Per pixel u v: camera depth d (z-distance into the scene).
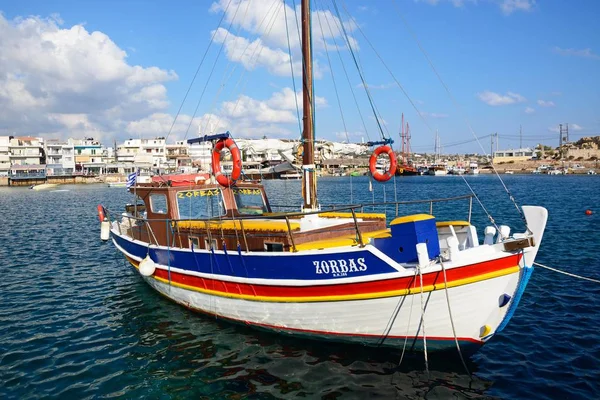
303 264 9.46
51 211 46.19
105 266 19.44
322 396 8.11
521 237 8.28
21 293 15.34
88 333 11.50
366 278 8.71
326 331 9.73
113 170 117.50
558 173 135.12
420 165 158.12
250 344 10.35
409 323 8.83
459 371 8.95
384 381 8.56
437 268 8.27
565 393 8.20
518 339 10.63
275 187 65.00
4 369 9.58
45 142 114.69
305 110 12.47
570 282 14.94
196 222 12.36
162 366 9.52
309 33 12.46
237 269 10.56
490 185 79.44
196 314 12.48
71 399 8.32
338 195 53.91
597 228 25.84
